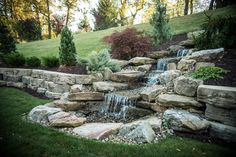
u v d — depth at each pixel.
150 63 8.01
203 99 4.23
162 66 7.56
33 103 6.21
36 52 13.01
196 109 4.40
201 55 6.05
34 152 3.32
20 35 20.83
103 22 28.00
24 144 3.59
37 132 4.13
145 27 14.61
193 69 5.91
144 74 7.23
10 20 11.70
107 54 7.68
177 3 26.97
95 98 6.09
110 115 5.77
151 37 10.45
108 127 4.35
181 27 12.49
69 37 8.12
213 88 4.04
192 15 15.14
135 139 3.86
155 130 4.20
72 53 8.14
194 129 3.84
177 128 4.04
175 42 9.58
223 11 13.00
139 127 3.98
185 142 3.68
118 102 5.72
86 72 7.40
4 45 11.86
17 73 9.12
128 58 8.74
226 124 3.80
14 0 12.54
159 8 9.95
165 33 9.84
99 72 7.27
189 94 4.77
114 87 6.39
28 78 8.53
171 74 5.75
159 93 5.38
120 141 3.88
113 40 8.44
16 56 9.98
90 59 7.47
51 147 3.49
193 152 3.33
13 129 4.22
